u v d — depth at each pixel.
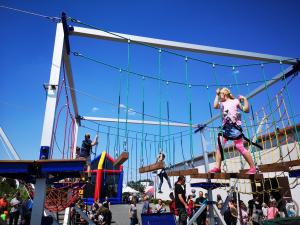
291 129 7.92
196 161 16.98
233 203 10.38
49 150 4.27
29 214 8.96
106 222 10.79
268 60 6.98
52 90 4.66
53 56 4.99
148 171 6.17
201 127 11.33
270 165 5.77
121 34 5.90
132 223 11.48
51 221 4.00
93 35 5.71
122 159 5.51
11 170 3.56
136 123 10.87
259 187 11.13
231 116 5.08
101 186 18.20
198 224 8.86
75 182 7.14
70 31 5.56
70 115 7.36
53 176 4.81
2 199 10.91
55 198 6.59
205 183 6.79
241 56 6.82
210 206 6.73
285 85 6.73
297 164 5.18
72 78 7.12
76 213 9.22
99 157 19.08
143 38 6.05
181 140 7.74
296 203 9.94
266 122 7.46
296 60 7.13
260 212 9.49
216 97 5.49
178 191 6.93
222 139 5.16
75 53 5.94
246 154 4.88
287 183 10.43
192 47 6.41
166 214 6.02
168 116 6.34
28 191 6.55
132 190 22.11
